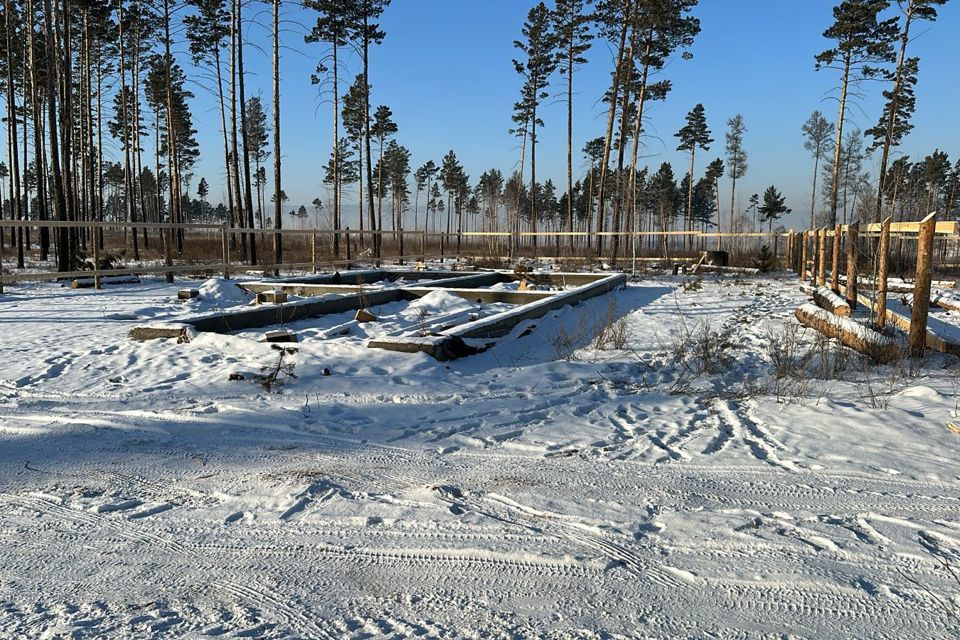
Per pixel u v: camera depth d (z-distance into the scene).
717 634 2.39
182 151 55.97
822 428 4.98
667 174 65.88
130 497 3.70
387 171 66.00
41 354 7.46
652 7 26.47
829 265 22.44
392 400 5.77
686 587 2.72
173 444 4.62
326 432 4.91
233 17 25.55
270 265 18.53
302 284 13.54
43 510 3.53
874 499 3.66
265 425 5.05
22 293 14.12
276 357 7.07
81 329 9.23
